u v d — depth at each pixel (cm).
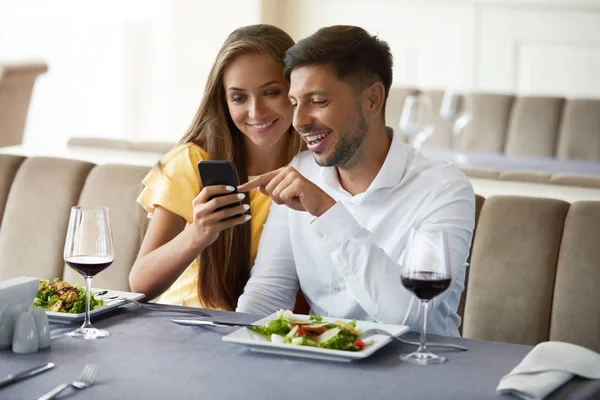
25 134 642
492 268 230
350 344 159
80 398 139
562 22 579
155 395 141
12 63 564
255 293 219
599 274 220
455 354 164
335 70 192
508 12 588
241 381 147
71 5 662
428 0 601
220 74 228
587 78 581
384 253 188
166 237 227
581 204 227
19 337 160
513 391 143
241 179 234
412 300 187
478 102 429
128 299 193
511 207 232
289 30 633
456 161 370
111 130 688
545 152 418
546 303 225
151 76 668
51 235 256
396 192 205
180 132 659
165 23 646
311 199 186
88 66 686
